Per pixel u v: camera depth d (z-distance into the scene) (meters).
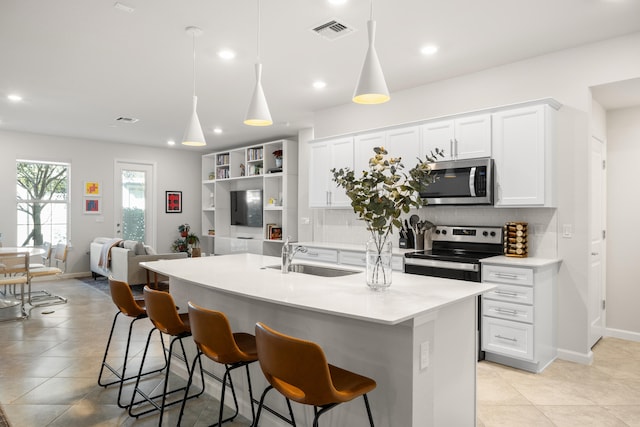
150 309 2.46
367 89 2.11
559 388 2.94
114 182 8.08
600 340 3.98
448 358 2.05
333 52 3.55
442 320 2.00
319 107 5.35
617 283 4.06
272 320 2.42
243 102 5.14
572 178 3.47
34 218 7.27
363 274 2.71
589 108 3.38
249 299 2.57
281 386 1.72
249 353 2.06
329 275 2.99
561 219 3.53
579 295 3.44
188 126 3.25
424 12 2.85
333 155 5.02
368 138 4.61
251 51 3.53
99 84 4.41
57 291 6.29
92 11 2.83
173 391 2.85
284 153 6.92
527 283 3.17
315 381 1.52
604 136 4.02
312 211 6.19
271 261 3.38
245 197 8.06
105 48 3.46
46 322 4.58
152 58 3.68
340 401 1.57
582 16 2.91
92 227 7.80
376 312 1.69
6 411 2.60
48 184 7.43
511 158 3.52
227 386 2.74
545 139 3.35
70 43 3.35
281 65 3.86
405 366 1.79
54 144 7.36
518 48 3.46
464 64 3.82
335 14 2.88
